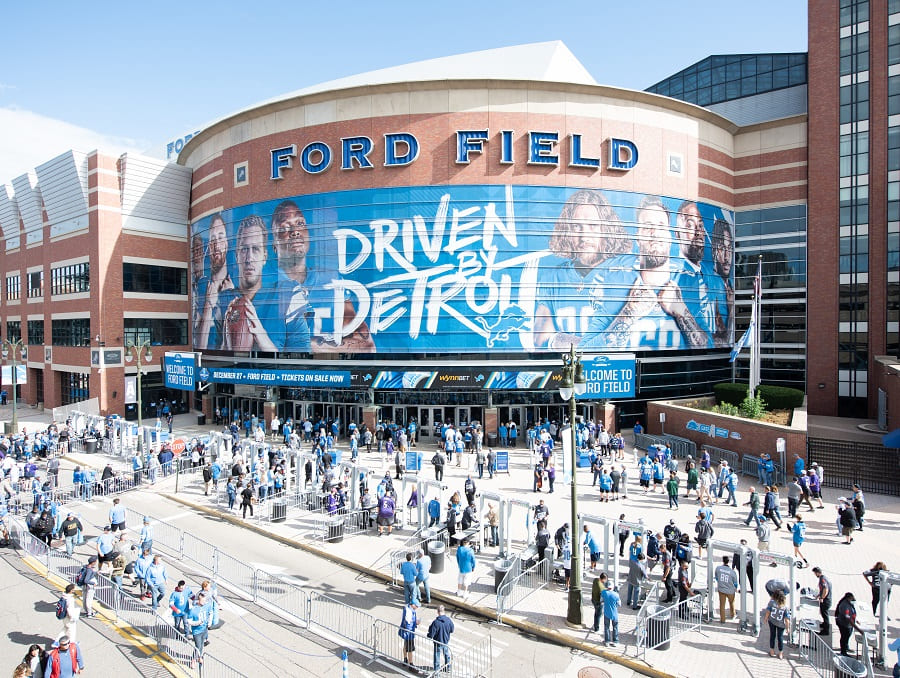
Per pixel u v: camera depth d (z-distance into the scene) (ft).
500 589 49.14
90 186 154.51
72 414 139.13
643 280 128.98
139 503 84.38
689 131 137.18
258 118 134.41
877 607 46.80
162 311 164.55
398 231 122.01
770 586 43.83
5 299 202.18
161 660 42.70
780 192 149.38
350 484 79.15
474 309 120.67
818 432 118.42
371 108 123.13
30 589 55.31
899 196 134.62
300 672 41.01
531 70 152.46
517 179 120.98
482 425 122.83
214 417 153.17
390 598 53.31
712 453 103.71
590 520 56.85
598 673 41.22
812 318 144.05
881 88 136.46
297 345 129.59
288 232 130.11
